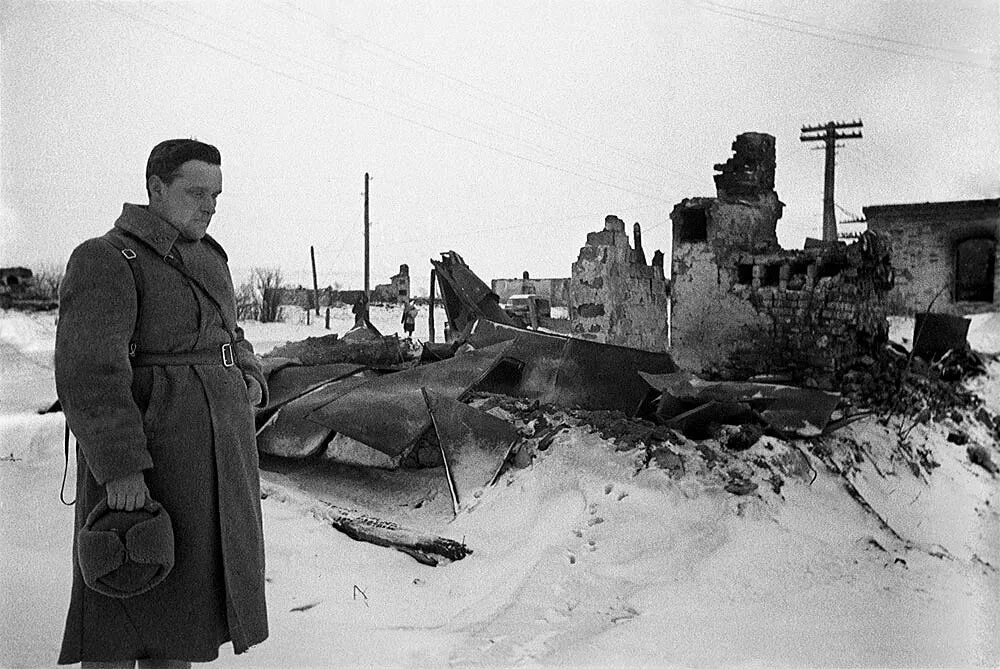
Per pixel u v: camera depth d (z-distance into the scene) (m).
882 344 9.41
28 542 4.25
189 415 2.51
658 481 5.46
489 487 5.64
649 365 7.28
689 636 3.73
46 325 9.44
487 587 4.37
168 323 2.53
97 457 2.26
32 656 3.14
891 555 5.23
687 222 10.79
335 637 3.57
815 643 3.70
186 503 2.49
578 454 5.74
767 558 4.83
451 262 10.69
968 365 10.05
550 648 3.59
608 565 4.60
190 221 2.61
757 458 6.08
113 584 2.29
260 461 6.37
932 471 7.41
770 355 9.91
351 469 6.25
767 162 11.02
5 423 6.53
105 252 2.41
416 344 10.91
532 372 7.44
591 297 13.06
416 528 5.22
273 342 16.16
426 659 3.40
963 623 3.94
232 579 2.56
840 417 7.56
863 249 9.31
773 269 10.12
